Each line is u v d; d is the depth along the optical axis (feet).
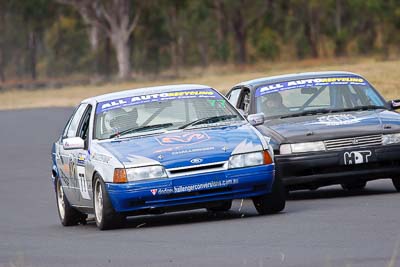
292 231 96.84
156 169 109.09
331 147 129.49
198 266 79.87
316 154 128.88
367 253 79.71
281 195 112.68
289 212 115.14
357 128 130.93
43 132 321.93
